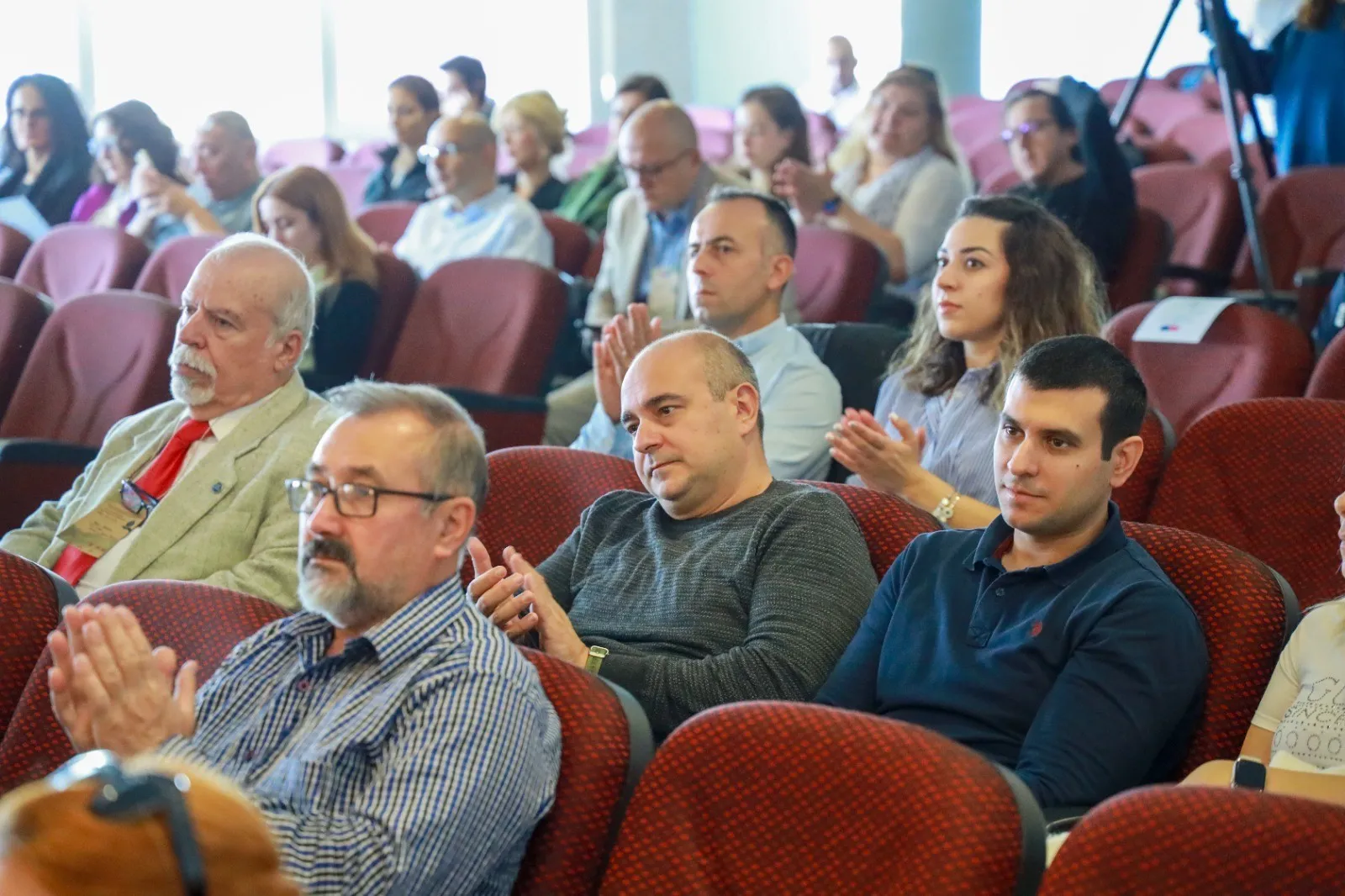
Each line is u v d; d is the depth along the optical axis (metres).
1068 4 10.92
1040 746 2.37
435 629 2.17
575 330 6.02
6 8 10.99
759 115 6.27
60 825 0.94
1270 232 5.84
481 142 6.40
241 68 11.74
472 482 2.29
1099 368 2.56
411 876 1.93
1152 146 7.34
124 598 2.54
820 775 1.92
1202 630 2.50
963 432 3.57
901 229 5.78
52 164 8.18
